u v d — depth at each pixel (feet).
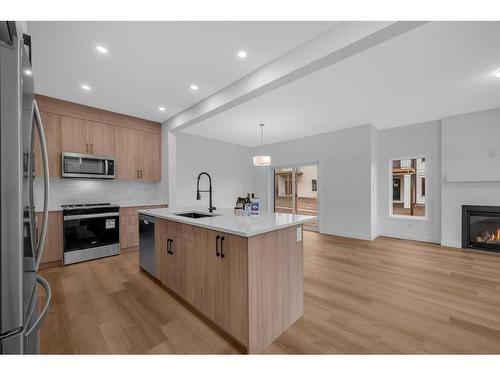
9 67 2.43
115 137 13.01
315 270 10.18
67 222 10.89
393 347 5.35
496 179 12.53
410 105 12.15
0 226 2.37
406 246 14.12
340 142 17.21
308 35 6.47
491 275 9.54
